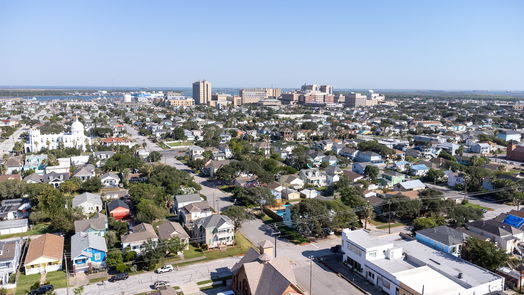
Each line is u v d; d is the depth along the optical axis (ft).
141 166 453.58
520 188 374.43
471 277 204.13
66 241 265.13
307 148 605.31
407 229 297.53
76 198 335.47
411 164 500.33
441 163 500.74
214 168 449.89
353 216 287.28
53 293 189.47
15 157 504.43
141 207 295.28
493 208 349.00
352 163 524.93
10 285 207.62
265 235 285.64
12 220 295.69
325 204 288.71
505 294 190.29
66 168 445.78
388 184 418.10
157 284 208.54
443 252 237.66
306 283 215.51
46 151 553.23
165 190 351.46
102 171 457.68
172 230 258.37
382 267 213.66
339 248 258.98
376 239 237.45
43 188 323.57
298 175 439.63
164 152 619.26
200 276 223.30
